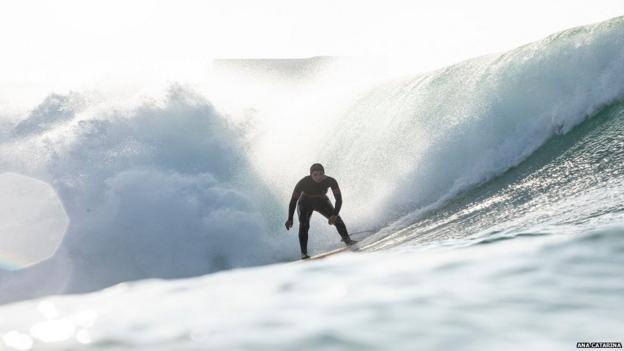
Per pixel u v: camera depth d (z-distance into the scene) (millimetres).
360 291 8414
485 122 35719
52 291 40969
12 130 49594
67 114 50875
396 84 46219
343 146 44750
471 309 7203
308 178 30469
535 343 6074
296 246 40812
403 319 7035
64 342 7004
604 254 8977
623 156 26219
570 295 7398
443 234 26156
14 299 40656
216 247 41906
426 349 6062
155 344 6738
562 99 33281
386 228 33469
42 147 46094
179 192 43406
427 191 36219
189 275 41188
